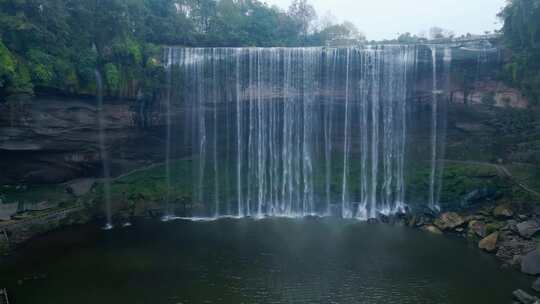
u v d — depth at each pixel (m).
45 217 29.52
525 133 32.84
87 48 31.30
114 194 33.56
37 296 20.06
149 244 27.12
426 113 36.50
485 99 34.62
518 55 32.66
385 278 22.25
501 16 35.06
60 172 32.47
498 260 24.47
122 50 32.50
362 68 36.47
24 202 30.11
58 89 29.19
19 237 27.33
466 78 35.00
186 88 35.97
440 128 36.44
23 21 27.39
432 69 35.50
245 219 33.47
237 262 24.34
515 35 33.44
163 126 36.16
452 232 29.64
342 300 19.97
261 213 35.56
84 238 28.02
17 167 30.25
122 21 33.03
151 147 36.91
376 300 19.95
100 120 32.41
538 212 28.41
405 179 36.28
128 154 35.91
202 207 34.94
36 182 31.69
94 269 23.19
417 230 30.47
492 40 35.84
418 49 35.47
